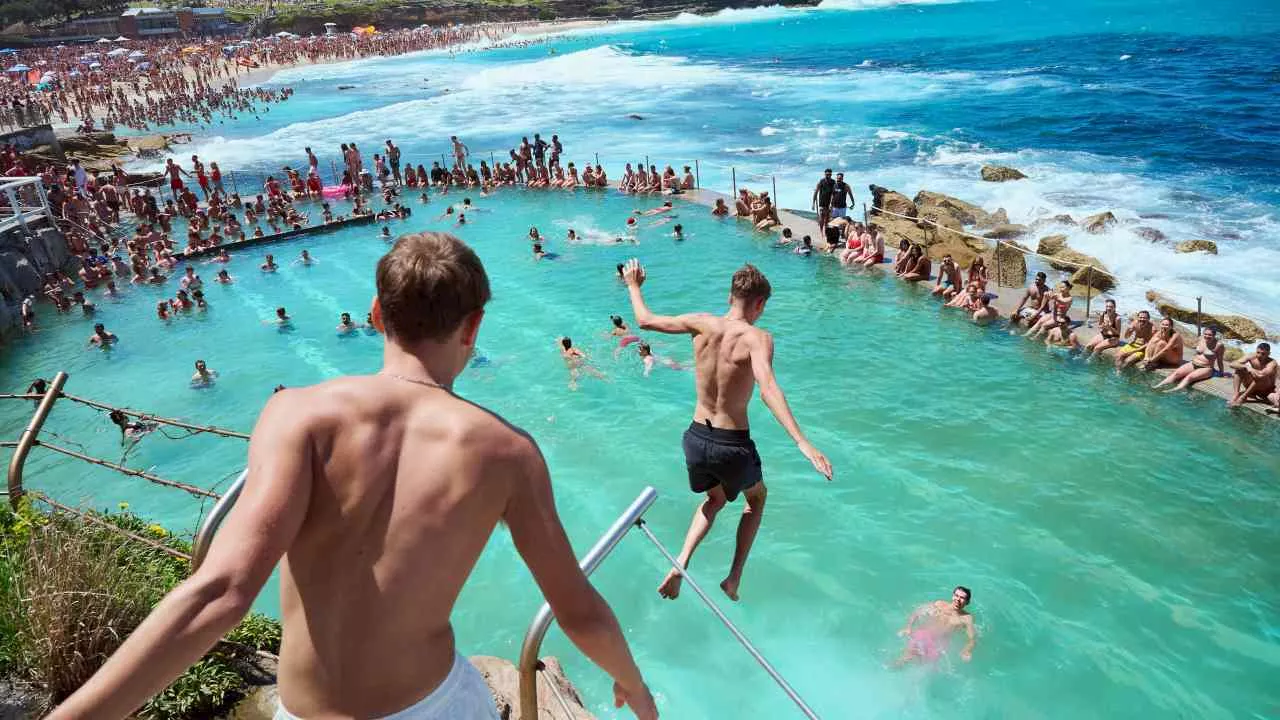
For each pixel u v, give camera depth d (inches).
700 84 2135.8
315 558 61.3
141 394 663.8
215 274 983.0
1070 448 494.6
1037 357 623.2
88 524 204.5
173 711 155.6
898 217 949.8
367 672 61.3
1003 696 323.9
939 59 2306.8
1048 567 394.0
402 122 1905.8
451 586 63.6
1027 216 943.0
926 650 344.8
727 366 189.9
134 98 2490.2
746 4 5073.8
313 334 778.8
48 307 887.7
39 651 152.6
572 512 457.4
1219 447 488.1
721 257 904.3
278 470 59.3
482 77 2687.0
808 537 421.7
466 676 67.9
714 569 402.3
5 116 1502.2
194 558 118.3
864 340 669.9
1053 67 2006.6
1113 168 1110.4
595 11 5172.2
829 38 3157.0
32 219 986.1
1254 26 2481.5
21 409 643.5
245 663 173.5
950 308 728.3
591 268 895.7
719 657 348.2
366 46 4035.4
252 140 1811.0
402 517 61.3
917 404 557.9
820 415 549.6
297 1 5521.7
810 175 1197.7
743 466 191.0
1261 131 1235.9
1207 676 330.0
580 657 352.5
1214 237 827.4
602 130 1626.5
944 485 462.3
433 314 66.5
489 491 63.3
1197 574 386.3
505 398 599.5
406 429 63.5
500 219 1135.0
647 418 562.3
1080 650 344.5
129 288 944.9
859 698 324.8
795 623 363.9
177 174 1311.5
